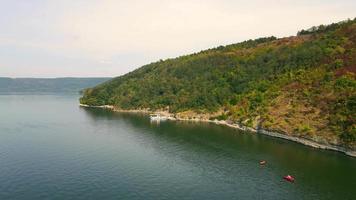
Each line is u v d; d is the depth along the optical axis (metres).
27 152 143.62
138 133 190.75
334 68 196.12
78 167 124.25
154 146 159.12
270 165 129.50
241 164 130.75
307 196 100.75
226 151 149.88
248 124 197.25
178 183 110.25
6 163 126.88
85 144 161.25
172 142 167.75
